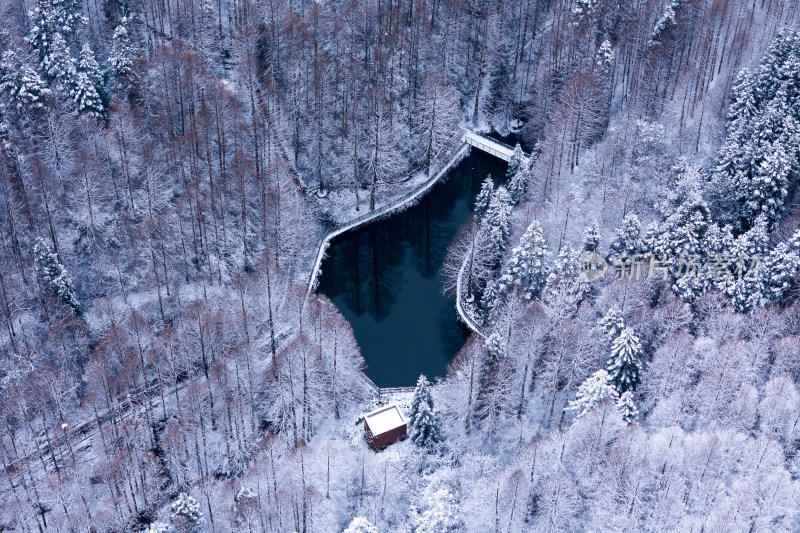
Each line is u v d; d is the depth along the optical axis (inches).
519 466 4010.8
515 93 6437.0
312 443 4463.6
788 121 5137.8
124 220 5019.7
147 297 4874.5
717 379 4220.0
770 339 4461.1
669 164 5388.8
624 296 4562.0
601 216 5113.2
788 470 4018.2
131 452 4136.3
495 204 5093.5
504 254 5073.8
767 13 6181.1
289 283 5039.4
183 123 5526.6
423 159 5994.1
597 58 5935.0
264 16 5954.7
